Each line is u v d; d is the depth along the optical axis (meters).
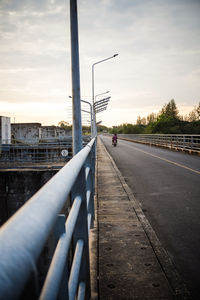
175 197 6.32
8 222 0.46
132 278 2.38
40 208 0.60
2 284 0.30
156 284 2.29
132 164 13.12
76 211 1.37
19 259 0.37
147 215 4.98
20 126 37.03
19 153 18.38
